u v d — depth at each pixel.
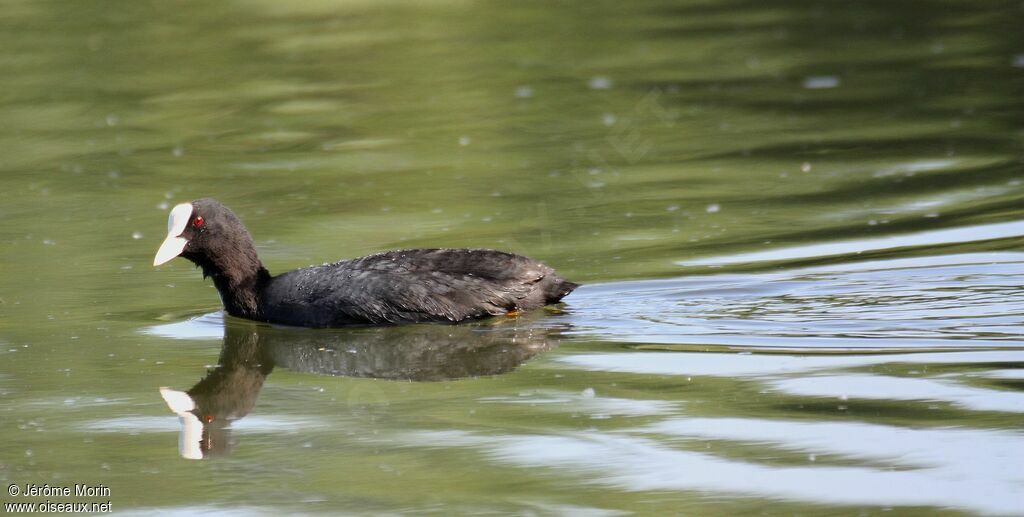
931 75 24.69
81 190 19.47
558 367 11.79
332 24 30.55
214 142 22.08
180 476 9.73
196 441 10.41
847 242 15.27
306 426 10.66
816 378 11.05
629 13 31.59
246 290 14.00
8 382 11.91
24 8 32.34
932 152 19.59
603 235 16.27
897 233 15.52
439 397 11.20
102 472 9.86
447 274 13.35
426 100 24.36
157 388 11.78
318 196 18.77
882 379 10.92
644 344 12.30
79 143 22.19
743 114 22.75
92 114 23.92
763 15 30.83
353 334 13.25
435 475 9.53
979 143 19.89
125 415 11.09
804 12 30.91
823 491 8.92
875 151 19.91
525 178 19.38
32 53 28.02
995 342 11.63
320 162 20.67
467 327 13.14
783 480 9.12
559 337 12.66
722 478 9.23
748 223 16.50
